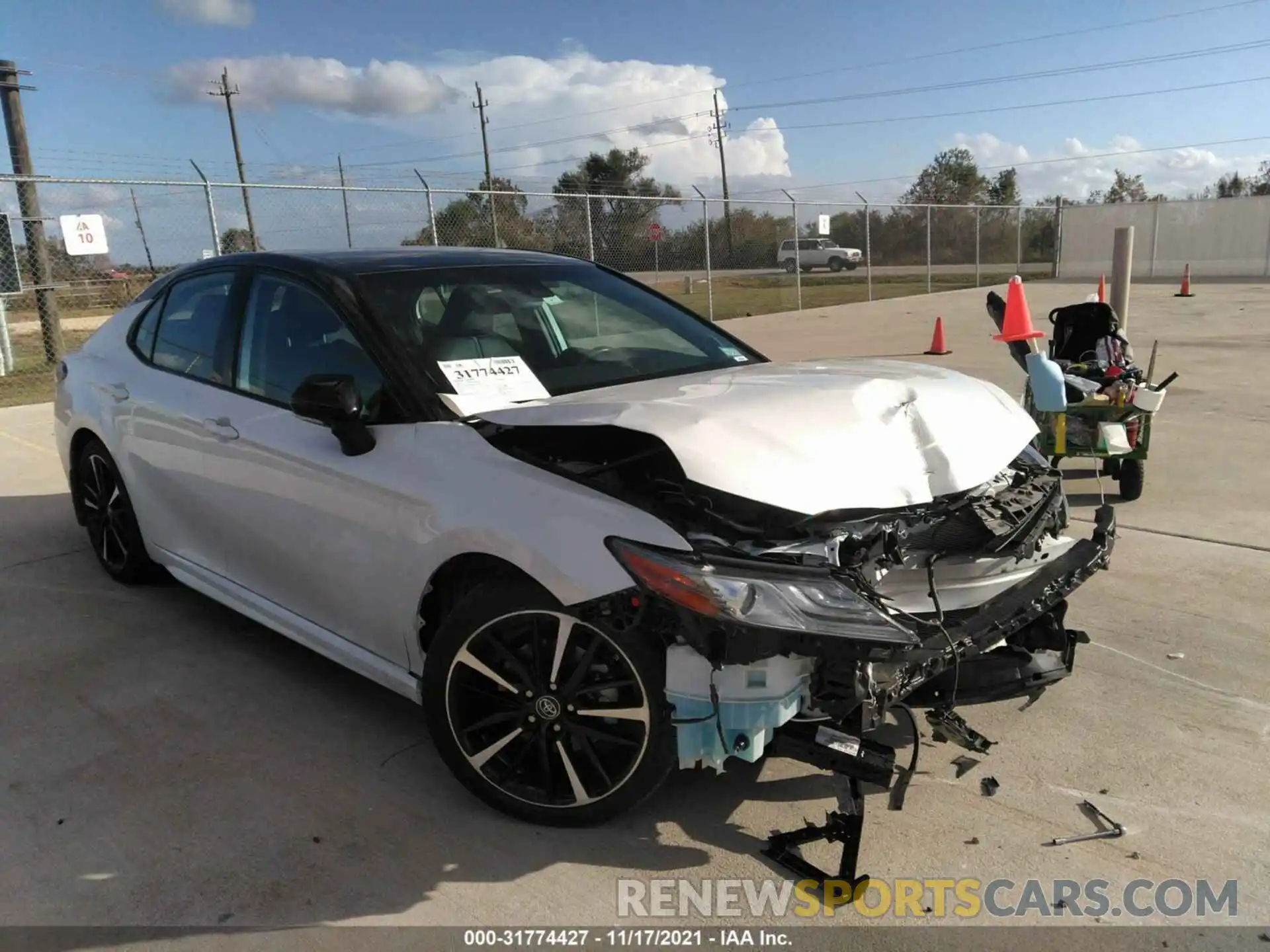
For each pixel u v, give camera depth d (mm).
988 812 2738
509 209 15539
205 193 11727
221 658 3771
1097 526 3166
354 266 3406
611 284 3982
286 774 2967
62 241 12523
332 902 2400
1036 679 2779
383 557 2869
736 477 2344
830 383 2859
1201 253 28125
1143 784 2857
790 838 2523
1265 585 4332
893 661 2262
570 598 2393
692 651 2338
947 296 23859
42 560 4930
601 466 2596
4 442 7859
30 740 3178
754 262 22406
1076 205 30516
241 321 3619
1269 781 2855
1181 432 7352
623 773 2527
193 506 3766
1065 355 6105
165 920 2340
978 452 2766
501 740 2670
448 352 3102
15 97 15328
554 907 2377
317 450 3078
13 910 2379
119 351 4387
